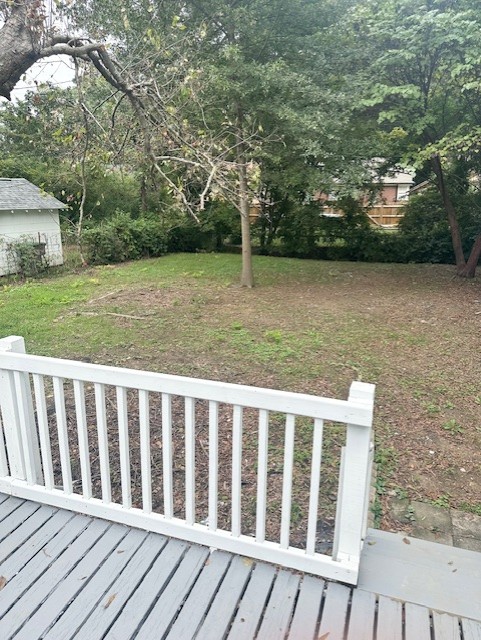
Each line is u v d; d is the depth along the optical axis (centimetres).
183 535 192
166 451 187
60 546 191
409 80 743
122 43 398
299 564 177
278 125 677
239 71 627
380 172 898
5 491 223
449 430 325
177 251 1353
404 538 204
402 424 332
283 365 440
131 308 663
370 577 178
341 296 767
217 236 1330
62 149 353
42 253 1026
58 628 155
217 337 525
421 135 796
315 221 1192
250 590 170
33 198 1068
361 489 163
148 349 483
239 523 184
